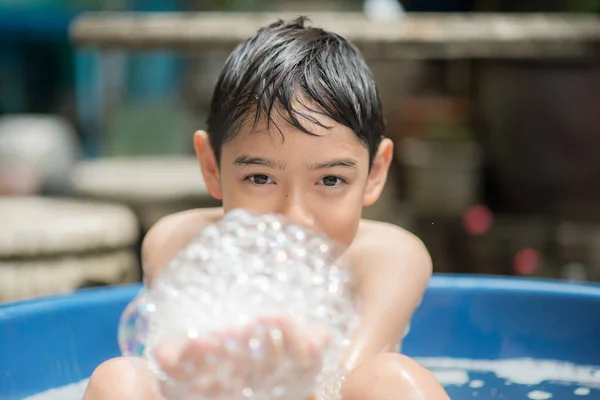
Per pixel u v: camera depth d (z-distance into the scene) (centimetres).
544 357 159
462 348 164
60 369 148
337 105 122
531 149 389
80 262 231
